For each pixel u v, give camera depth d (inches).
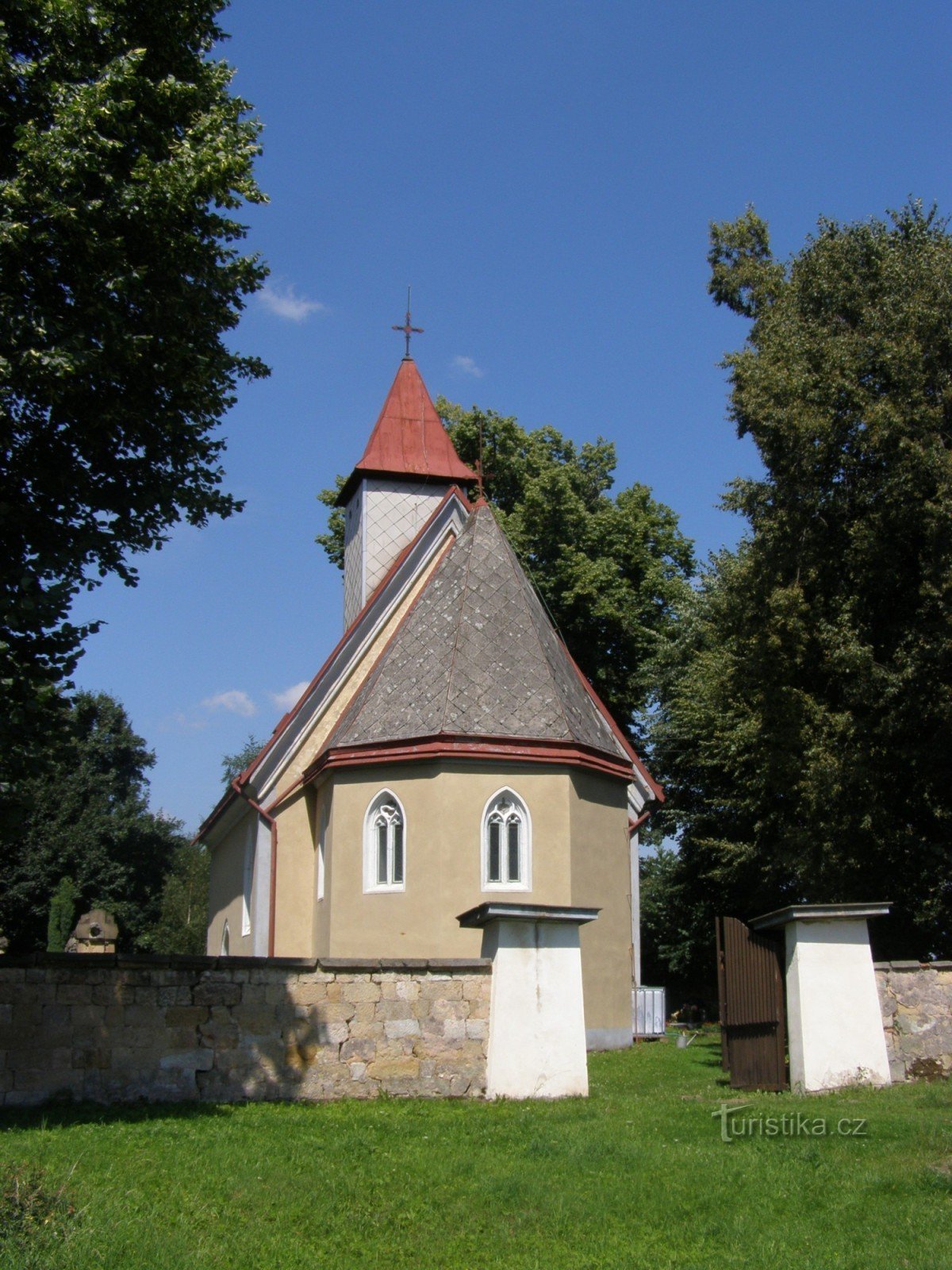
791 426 874.8
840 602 908.0
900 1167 407.8
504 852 872.9
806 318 956.6
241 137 573.0
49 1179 384.5
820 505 900.0
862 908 598.9
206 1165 418.9
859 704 893.2
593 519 1635.1
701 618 1441.9
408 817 882.1
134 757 2518.5
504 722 888.3
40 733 502.6
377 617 1090.7
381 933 871.7
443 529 1117.1
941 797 903.7
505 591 977.5
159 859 2468.0
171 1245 331.6
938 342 855.1
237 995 576.4
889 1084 582.6
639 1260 331.6
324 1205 381.7
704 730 1346.0
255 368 612.7
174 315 552.4
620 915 928.9
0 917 2100.1
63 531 552.4
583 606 1587.1
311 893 1018.1
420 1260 338.6
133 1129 479.2
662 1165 427.2
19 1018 541.3
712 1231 356.5
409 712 907.4
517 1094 592.7
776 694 920.3
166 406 573.0
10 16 523.5
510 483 1743.4
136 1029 557.9
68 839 2145.7
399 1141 476.1
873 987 595.5
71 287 521.3
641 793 1069.1
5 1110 523.2
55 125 500.1
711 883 1461.6
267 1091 572.4
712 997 1578.5
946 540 814.5
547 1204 384.8
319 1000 589.6
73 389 514.6
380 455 1323.8
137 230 529.7
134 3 556.1
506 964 608.4
